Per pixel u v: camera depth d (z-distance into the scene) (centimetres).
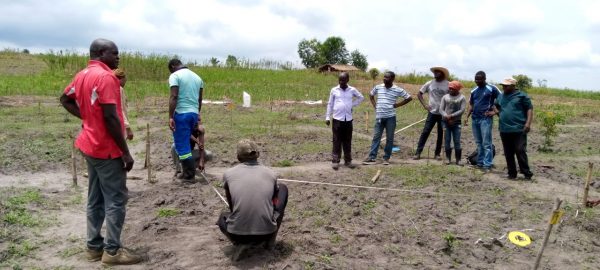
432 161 1108
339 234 617
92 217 532
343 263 536
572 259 580
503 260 571
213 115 1759
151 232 620
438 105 1075
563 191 858
